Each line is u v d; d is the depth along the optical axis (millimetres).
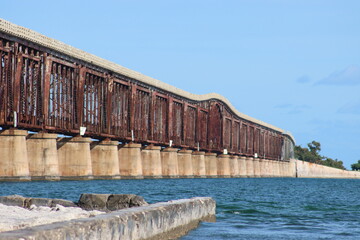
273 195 65688
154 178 142875
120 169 129875
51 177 94750
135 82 136750
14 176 86250
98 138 120500
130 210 17406
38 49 95500
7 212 21281
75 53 106938
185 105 172000
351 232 25188
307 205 46344
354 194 77938
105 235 14164
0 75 86625
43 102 96625
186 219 22953
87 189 66938
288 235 23312
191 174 169750
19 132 86750
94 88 118750
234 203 45438
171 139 159875
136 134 139125
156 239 18453
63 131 104062
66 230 12477
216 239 21109
